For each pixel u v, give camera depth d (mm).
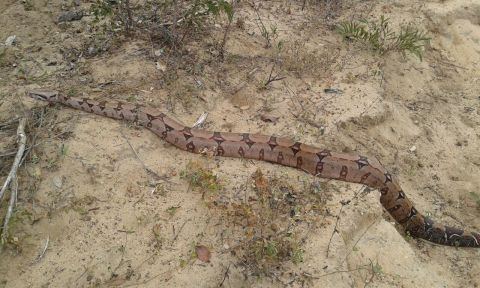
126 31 2105
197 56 2041
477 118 2266
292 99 1959
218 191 1521
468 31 2725
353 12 2553
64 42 2080
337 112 1928
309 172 1686
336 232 1449
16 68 1944
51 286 1274
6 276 1287
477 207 1875
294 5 2527
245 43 2178
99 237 1380
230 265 1325
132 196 1488
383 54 2309
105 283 1285
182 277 1293
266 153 1688
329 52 2234
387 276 1442
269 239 1393
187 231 1404
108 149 1620
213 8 1986
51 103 1765
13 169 1438
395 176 1873
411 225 1712
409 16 2605
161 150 1682
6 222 1326
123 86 1882
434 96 2340
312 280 1313
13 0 2307
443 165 2004
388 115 2037
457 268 1645
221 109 1871
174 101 1854
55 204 1432
